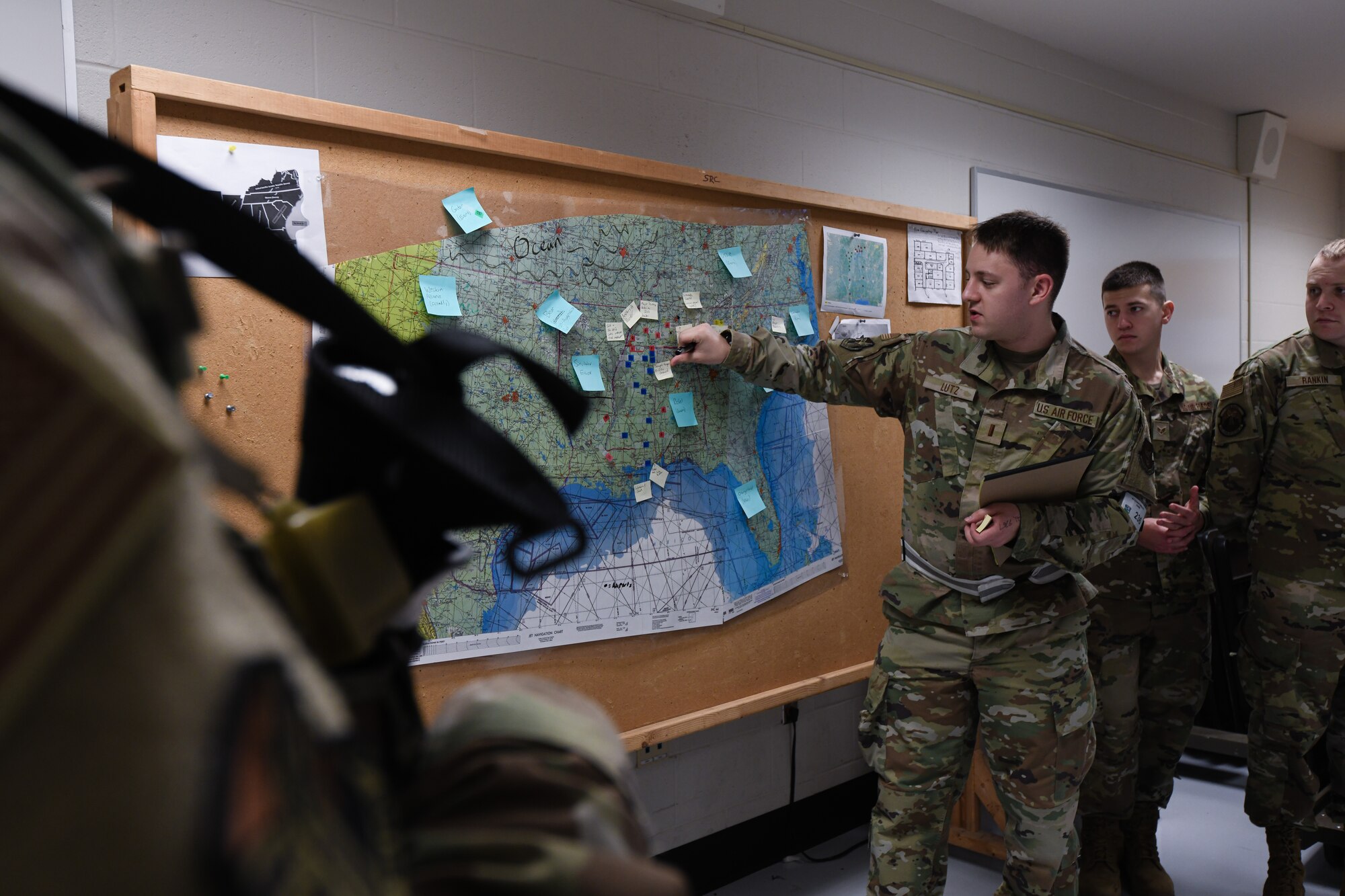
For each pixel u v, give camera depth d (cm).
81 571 13
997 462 170
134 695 14
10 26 136
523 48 196
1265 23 321
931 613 173
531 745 28
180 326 21
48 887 13
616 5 212
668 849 224
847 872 241
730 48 235
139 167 26
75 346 13
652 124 219
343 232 147
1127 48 341
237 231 27
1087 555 162
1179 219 397
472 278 162
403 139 154
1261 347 455
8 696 12
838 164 261
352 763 21
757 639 206
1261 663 226
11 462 13
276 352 140
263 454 139
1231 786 303
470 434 32
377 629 28
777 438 211
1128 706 224
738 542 202
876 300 236
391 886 20
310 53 167
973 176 300
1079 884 225
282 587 26
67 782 13
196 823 14
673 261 192
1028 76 326
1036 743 165
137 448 14
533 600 168
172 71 153
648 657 186
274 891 15
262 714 16
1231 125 430
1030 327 173
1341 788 224
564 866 23
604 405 179
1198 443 250
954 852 253
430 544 32
